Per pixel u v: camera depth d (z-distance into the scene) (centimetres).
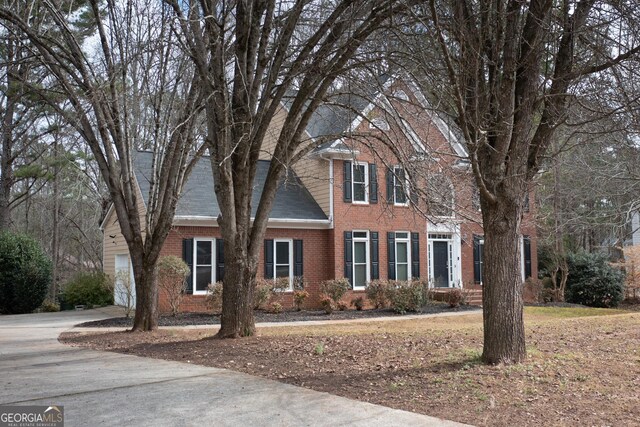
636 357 869
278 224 2134
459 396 654
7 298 2286
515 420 568
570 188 2619
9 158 2628
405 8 930
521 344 820
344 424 559
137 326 1375
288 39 1080
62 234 3975
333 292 2023
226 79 1126
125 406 632
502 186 809
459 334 1180
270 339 1107
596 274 2520
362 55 1126
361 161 2269
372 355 921
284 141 1120
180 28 1227
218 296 1848
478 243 2519
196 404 636
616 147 1670
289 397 663
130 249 1369
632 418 573
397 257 2347
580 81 954
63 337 1333
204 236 2017
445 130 1510
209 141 1122
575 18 826
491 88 812
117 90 1422
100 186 3328
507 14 792
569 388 683
